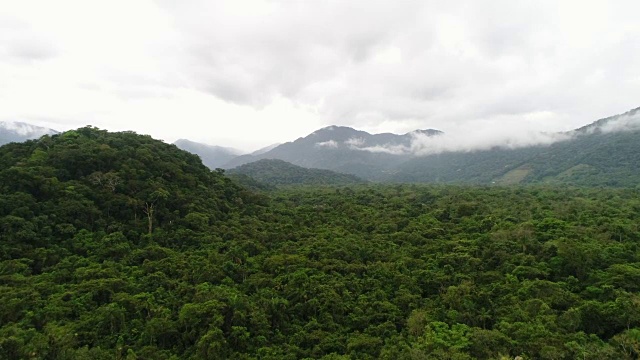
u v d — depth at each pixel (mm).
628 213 66438
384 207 85938
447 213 75562
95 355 28344
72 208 48188
